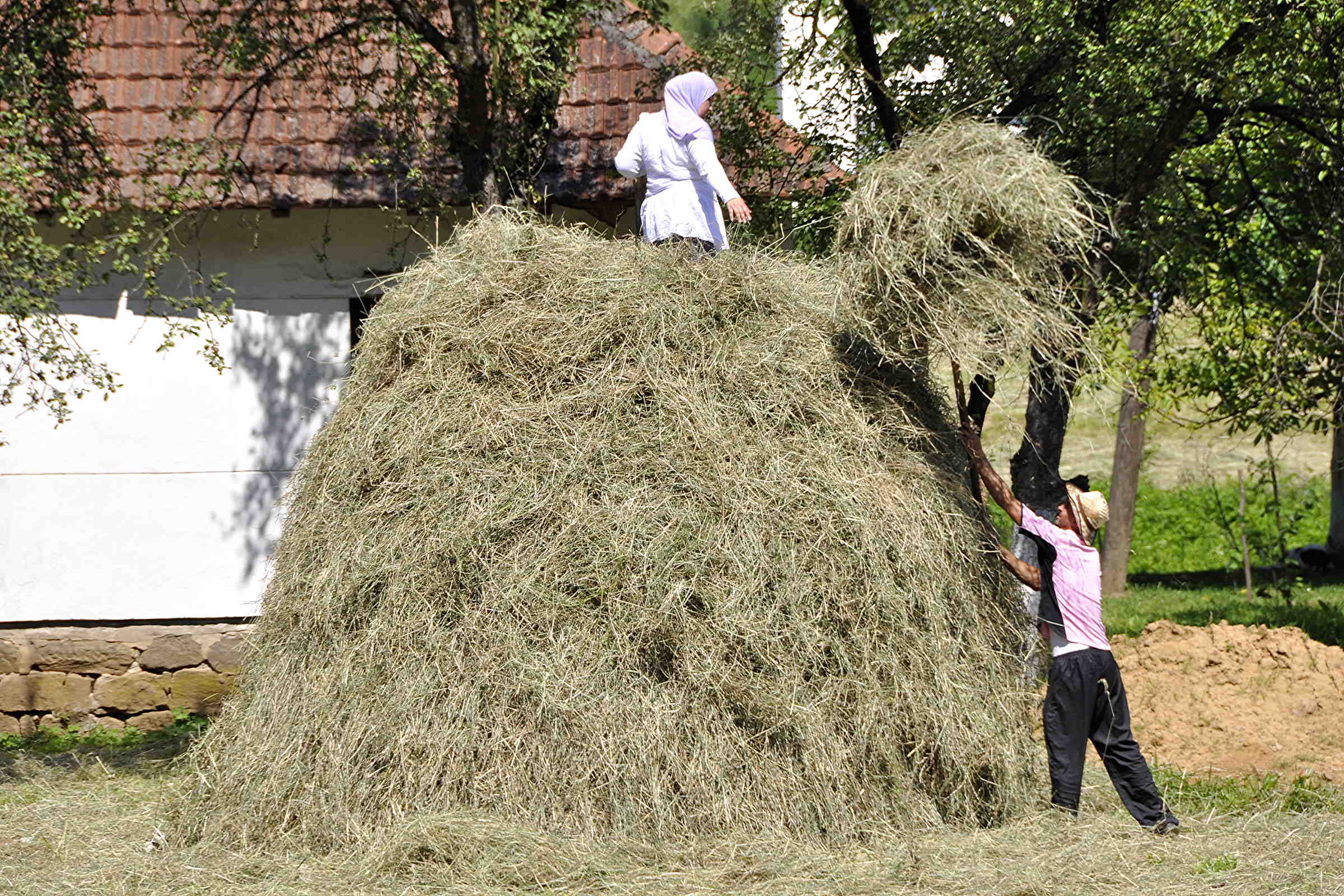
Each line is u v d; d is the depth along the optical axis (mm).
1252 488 36875
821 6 20109
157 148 18938
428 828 11062
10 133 15836
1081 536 13086
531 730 11586
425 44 18688
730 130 20047
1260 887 10555
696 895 10367
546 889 10570
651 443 12297
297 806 11812
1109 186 18219
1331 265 20141
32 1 17828
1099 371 13656
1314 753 15641
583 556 11922
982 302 11703
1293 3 16969
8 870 11648
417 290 13453
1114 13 17766
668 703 11602
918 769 11984
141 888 11031
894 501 12320
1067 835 11898
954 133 12016
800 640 11711
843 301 12461
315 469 13219
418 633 11984
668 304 12836
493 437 12406
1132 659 18734
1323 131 19281
